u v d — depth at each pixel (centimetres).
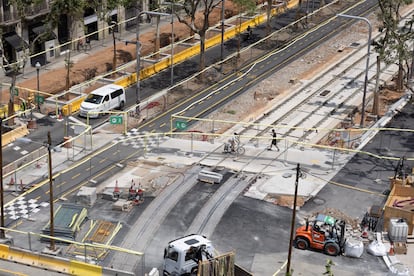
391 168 6456
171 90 8506
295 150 6794
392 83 8894
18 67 7338
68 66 8050
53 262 4878
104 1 9394
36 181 6100
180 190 5938
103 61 9350
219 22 11138
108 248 4800
